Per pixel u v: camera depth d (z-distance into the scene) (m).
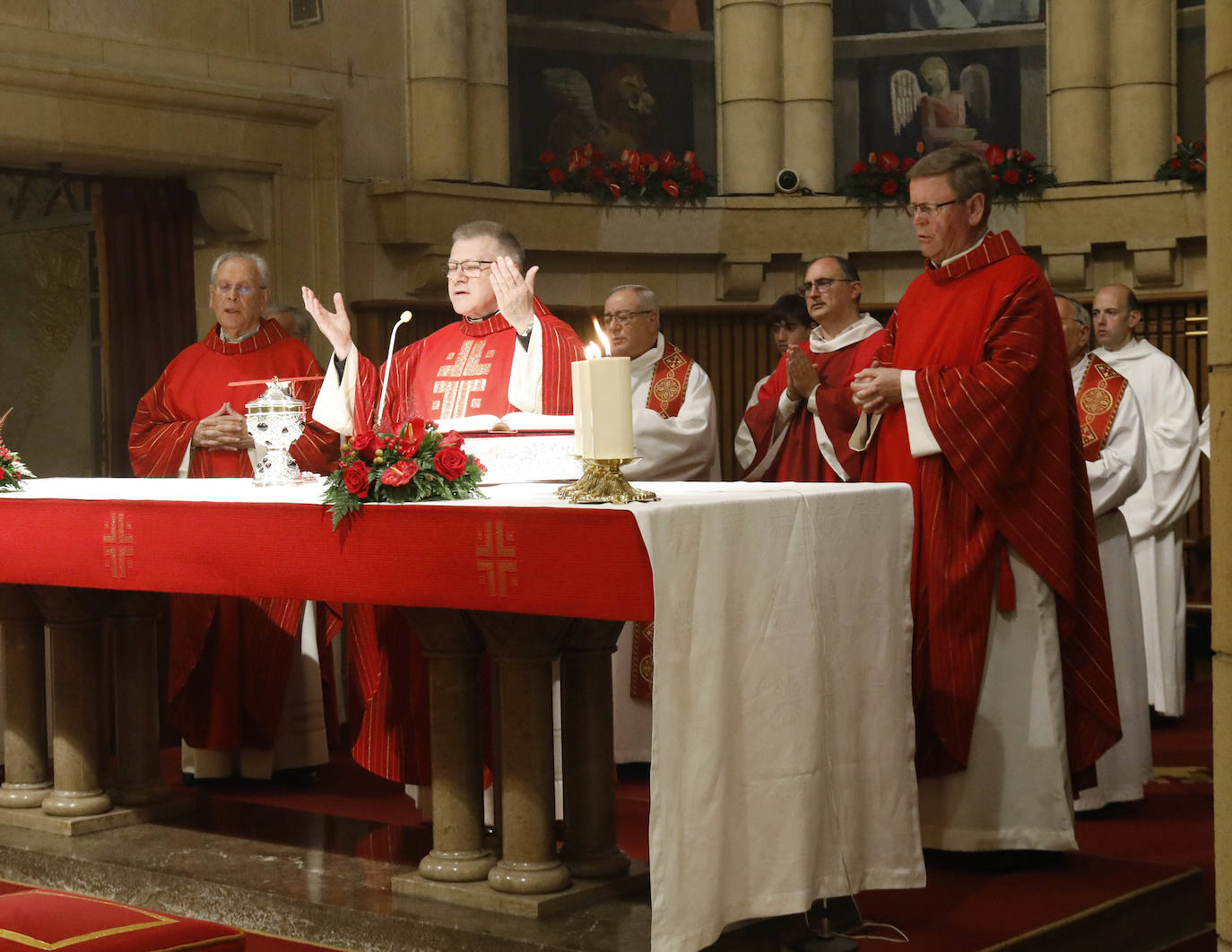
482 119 8.38
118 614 4.58
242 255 5.60
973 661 3.94
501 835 3.57
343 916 3.54
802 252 8.89
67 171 7.05
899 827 3.44
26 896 2.80
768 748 3.16
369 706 4.16
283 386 4.25
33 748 4.61
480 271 4.14
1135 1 8.74
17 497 3.95
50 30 6.64
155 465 5.43
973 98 9.34
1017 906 3.67
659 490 3.46
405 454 3.29
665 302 8.99
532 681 3.49
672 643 2.91
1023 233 8.74
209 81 7.11
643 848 4.30
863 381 4.03
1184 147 8.54
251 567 3.48
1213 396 2.31
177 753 6.28
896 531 3.48
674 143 9.22
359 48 7.92
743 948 3.29
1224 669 2.32
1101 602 4.08
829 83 9.06
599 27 8.98
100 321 7.42
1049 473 3.97
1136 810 5.02
